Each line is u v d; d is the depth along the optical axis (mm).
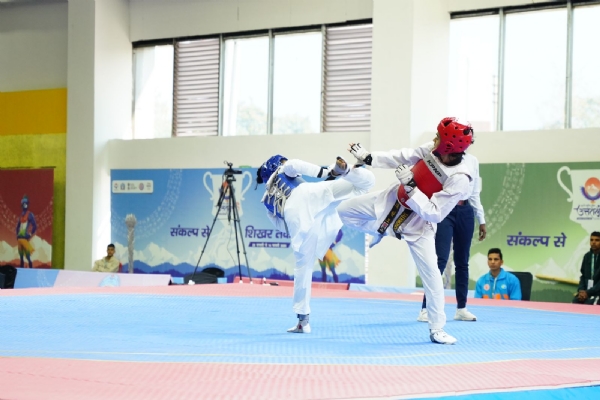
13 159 16391
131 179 15234
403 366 3469
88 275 12234
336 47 14375
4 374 3109
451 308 7062
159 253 14930
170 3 15742
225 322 5414
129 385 2883
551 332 5145
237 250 13328
